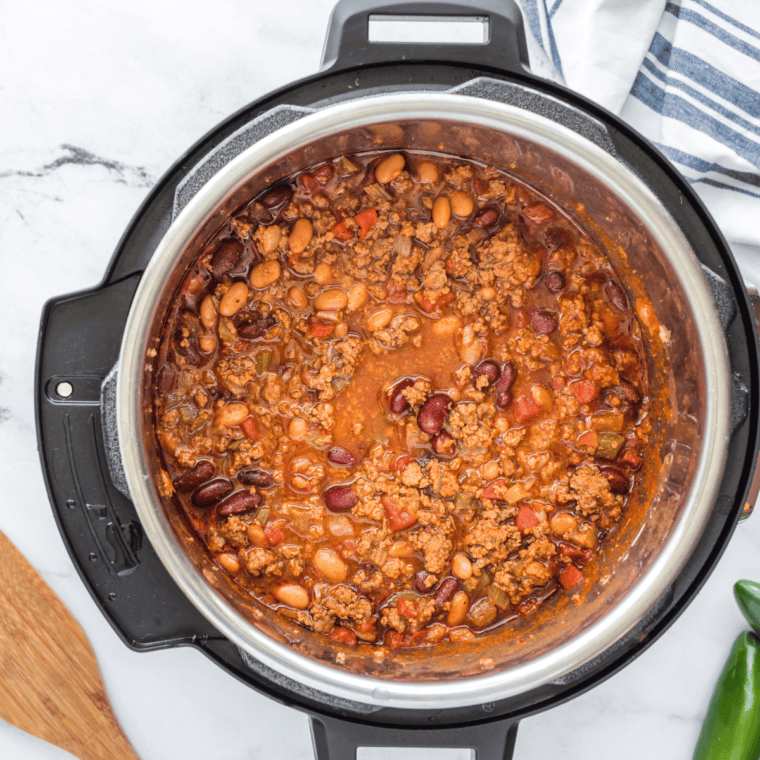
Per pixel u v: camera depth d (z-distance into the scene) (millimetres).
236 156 598
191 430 641
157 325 609
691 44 667
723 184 679
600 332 649
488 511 649
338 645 645
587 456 652
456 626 650
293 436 647
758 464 636
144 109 678
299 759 693
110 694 688
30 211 679
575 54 675
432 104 588
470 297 646
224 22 679
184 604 622
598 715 700
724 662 696
